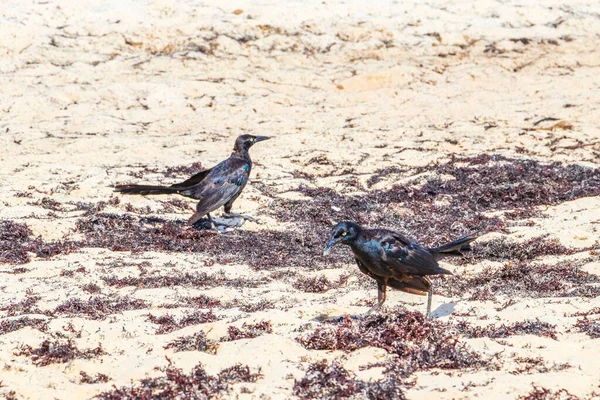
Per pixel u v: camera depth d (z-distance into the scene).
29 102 22.31
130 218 14.90
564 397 6.48
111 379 7.36
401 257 8.44
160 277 11.53
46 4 27.30
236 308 9.91
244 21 27.73
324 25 28.12
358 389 6.71
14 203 15.54
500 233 14.09
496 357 7.57
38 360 7.87
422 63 26.56
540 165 18.80
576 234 13.51
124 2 28.19
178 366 7.48
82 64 24.88
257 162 19.05
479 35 28.22
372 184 17.81
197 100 23.55
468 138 21.00
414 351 7.50
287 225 15.17
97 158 19.06
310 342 8.02
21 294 10.66
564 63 26.92
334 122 22.44
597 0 30.69
